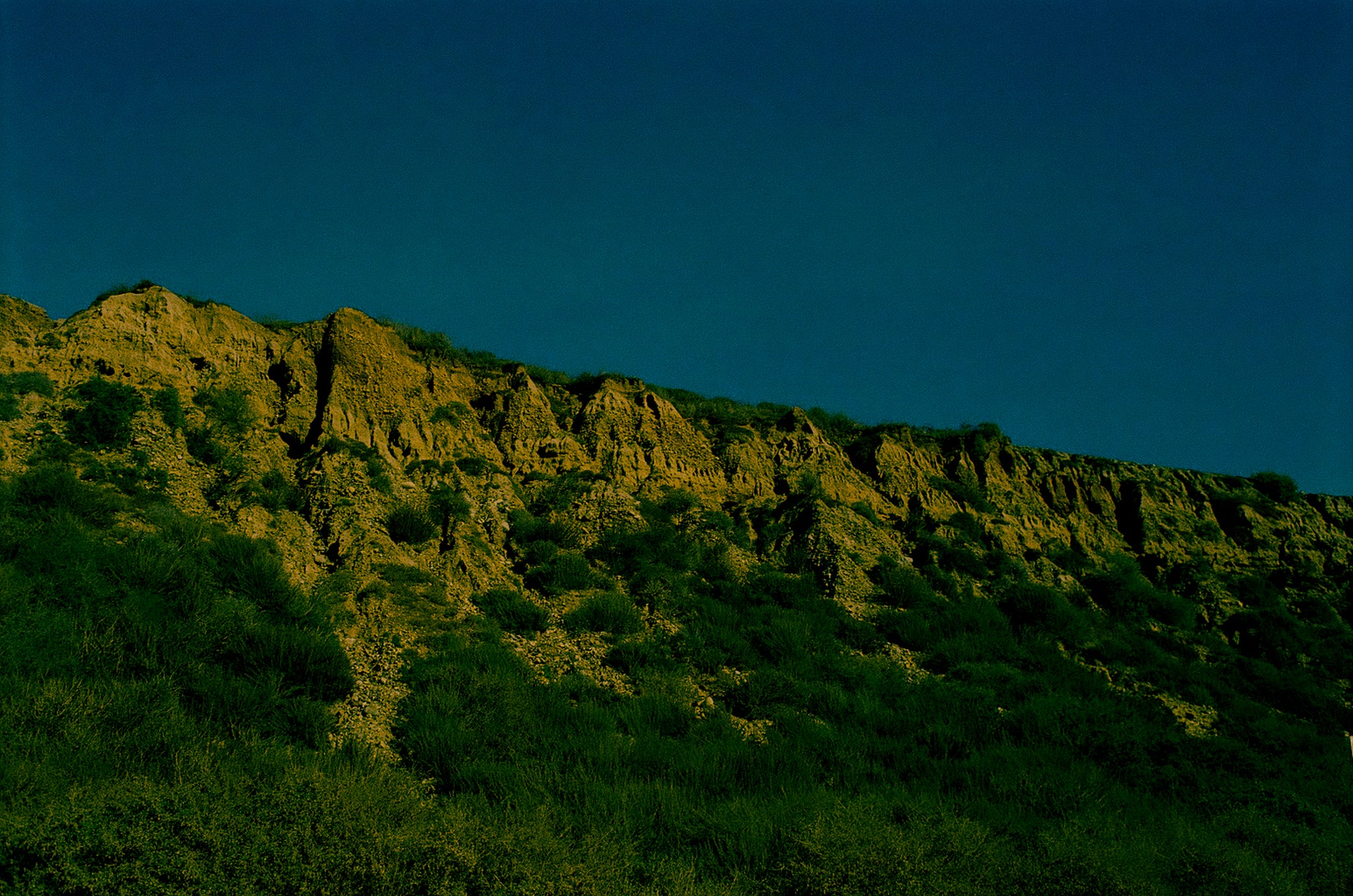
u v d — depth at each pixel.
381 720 17.39
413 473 25.97
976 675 22.94
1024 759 19.16
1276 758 22.11
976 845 14.28
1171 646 27.78
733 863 14.05
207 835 11.88
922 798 16.28
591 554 25.31
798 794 16.11
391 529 23.34
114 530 19.89
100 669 16.02
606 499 27.05
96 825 11.59
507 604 21.95
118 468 22.05
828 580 25.98
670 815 15.05
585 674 20.39
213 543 20.52
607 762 16.64
